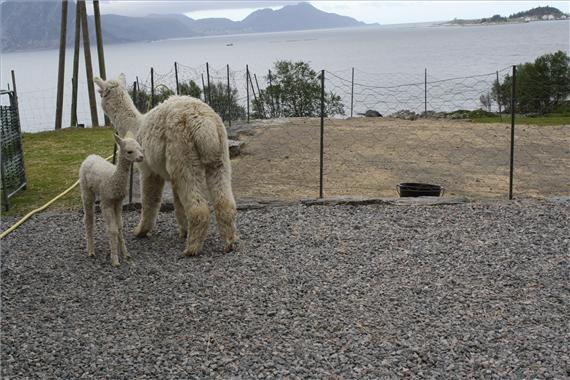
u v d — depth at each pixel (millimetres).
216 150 6238
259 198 8758
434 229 7055
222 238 6531
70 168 11805
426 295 5242
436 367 4023
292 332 4617
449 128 15445
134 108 7340
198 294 5461
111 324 4953
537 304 4996
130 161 5973
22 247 7078
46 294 5660
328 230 7148
